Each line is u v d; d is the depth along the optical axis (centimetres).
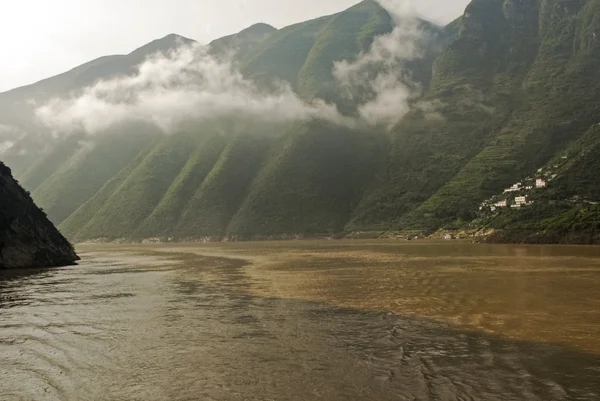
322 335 2111
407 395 1374
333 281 4084
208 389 1465
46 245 7069
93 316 2705
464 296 3061
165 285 4153
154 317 2628
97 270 6016
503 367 1603
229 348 1925
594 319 2302
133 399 1414
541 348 1823
